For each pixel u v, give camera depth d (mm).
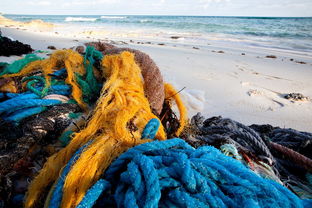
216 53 8711
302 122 3160
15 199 1221
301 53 9719
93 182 1102
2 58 4781
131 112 1475
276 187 999
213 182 986
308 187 1642
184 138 1895
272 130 2258
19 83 1946
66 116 1611
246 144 1827
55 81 1947
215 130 1991
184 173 945
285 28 23219
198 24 28953
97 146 1221
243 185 945
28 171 1373
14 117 1525
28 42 8406
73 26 26172
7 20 23391
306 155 1898
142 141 1357
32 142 1387
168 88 2182
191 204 864
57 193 1068
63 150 1328
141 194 922
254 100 3828
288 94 4066
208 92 4062
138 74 1854
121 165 1128
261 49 10562
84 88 1850
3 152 1283
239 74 5449
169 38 14477
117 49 2188
